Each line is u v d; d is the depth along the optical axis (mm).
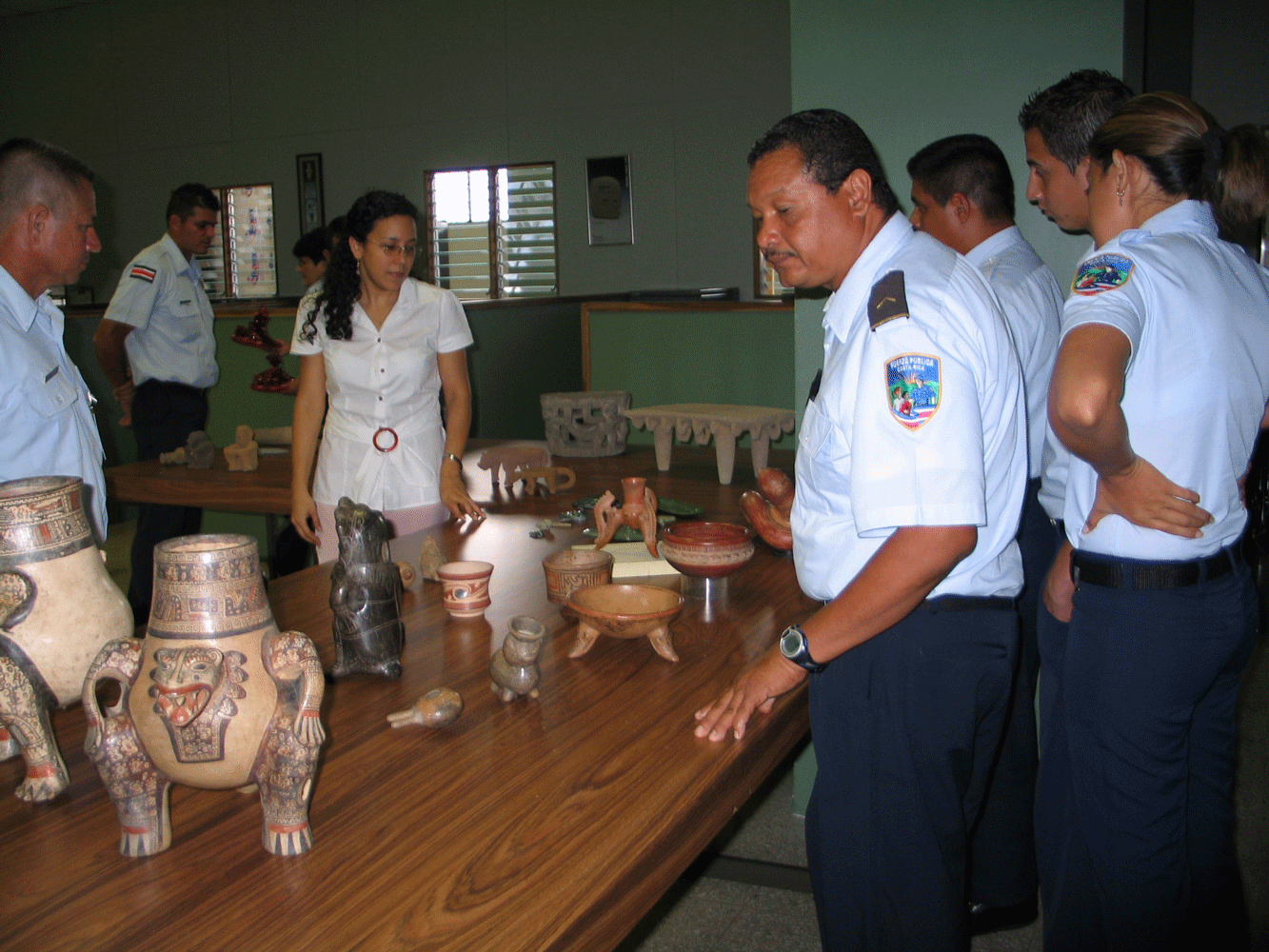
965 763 1273
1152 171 1356
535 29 8352
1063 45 2127
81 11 9828
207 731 868
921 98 2229
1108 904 1434
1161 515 1269
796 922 2053
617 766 1086
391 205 2268
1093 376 1181
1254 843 2326
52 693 1053
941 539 1079
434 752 1120
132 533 5352
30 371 1693
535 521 2219
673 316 4602
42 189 1691
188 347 3902
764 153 1208
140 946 792
